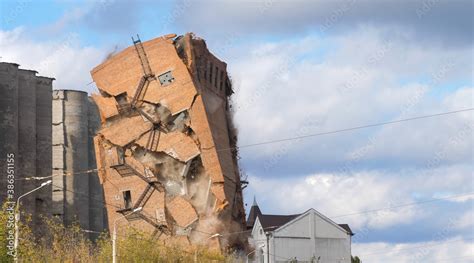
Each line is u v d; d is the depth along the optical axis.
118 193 95.19
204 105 93.31
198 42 94.94
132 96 94.12
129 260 64.88
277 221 124.25
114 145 95.44
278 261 119.25
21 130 99.31
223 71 101.44
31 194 98.12
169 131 93.94
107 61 95.38
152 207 93.69
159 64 93.44
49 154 104.38
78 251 63.22
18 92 99.19
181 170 93.56
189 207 93.00
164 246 76.69
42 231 97.31
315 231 121.81
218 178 93.25
